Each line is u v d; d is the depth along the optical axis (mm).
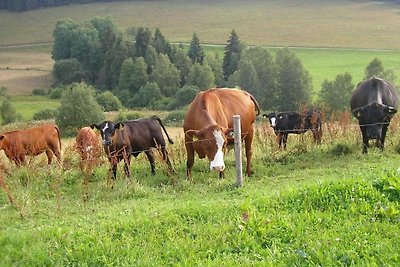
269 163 14062
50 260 7031
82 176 13086
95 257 7020
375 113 14562
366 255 6562
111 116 60875
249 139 13211
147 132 14484
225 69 81188
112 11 139750
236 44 84812
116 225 8055
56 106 70312
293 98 67625
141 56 78375
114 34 85688
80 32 87500
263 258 6766
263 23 126125
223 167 11375
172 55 83438
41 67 96000
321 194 8547
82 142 15289
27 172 12781
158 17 134500
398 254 6527
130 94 73750
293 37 110062
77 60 86750
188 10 142625
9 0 138250
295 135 20438
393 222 7543
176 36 114188
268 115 20766
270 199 8672
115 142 13633
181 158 14805
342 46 99812
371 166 12641
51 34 118562
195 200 10141
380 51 94125
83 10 140500
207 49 100000
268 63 68750
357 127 16531
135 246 7297
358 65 83125
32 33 120250
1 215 9930
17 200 10852
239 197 10078
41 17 133250
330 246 6848
